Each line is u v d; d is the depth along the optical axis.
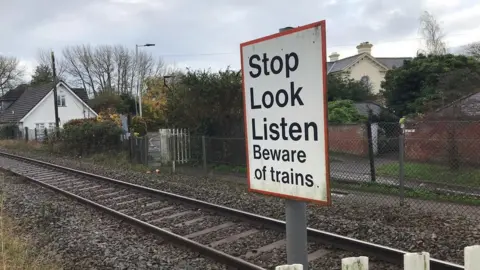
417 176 12.35
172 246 6.57
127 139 21.08
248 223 7.59
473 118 14.34
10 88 75.25
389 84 28.48
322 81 2.44
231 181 13.27
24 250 6.41
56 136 26.48
